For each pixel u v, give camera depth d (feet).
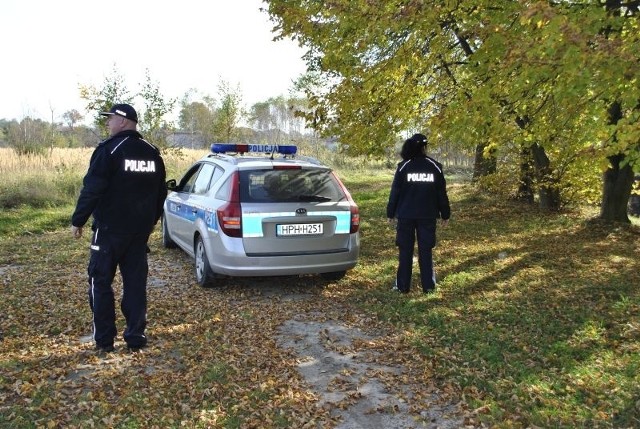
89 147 68.03
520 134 22.03
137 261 14.90
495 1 20.29
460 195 52.75
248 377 13.29
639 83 15.38
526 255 27.02
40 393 11.99
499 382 12.85
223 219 19.85
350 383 13.15
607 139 15.74
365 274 23.67
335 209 20.84
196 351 14.73
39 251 28.30
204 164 24.97
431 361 14.25
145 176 14.42
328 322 17.70
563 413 11.38
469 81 21.89
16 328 16.39
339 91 28.71
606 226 35.01
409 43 23.34
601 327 16.52
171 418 11.18
